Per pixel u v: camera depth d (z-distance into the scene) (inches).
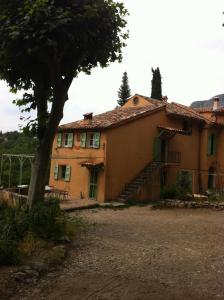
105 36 520.4
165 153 1127.6
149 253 448.8
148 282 341.7
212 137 1266.0
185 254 448.1
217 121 1262.3
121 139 1019.9
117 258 421.7
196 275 366.3
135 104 1250.6
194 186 1215.6
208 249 477.1
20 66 529.7
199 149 1244.5
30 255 393.4
